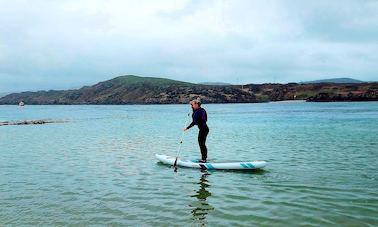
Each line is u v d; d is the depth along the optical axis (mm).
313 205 12781
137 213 12156
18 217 11773
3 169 20469
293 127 51562
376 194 14109
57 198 14078
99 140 37062
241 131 46031
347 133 40875
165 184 16406
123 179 17500
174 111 142000
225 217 11656
